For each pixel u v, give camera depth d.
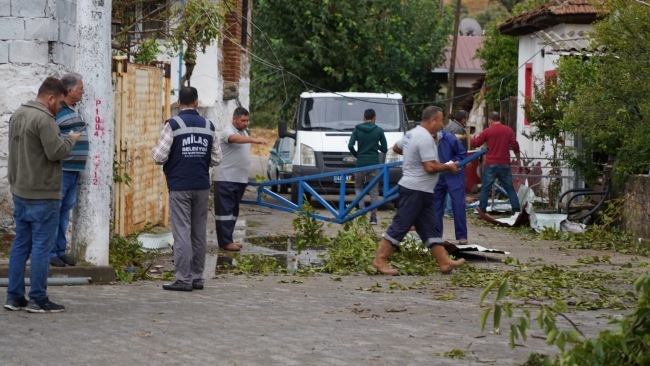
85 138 9.59
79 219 9.70
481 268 11.30
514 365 6.14
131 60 16.56
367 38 33.09
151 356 6.35
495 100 29.02
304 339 6.96
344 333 7.21
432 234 10.88
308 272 10.82
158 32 16.23
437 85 36.97
